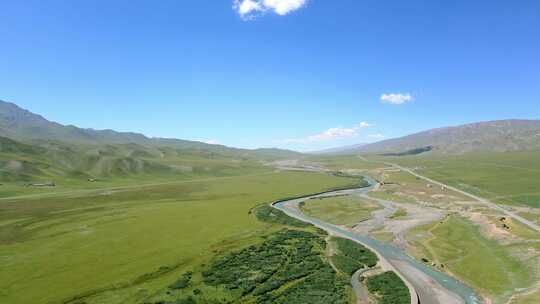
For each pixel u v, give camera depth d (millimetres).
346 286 74750
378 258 92062
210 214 138250
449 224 123000
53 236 103812
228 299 67375
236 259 87875
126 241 99688
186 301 65000
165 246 95812
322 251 98125
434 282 77375
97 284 70750
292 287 73750
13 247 93375
